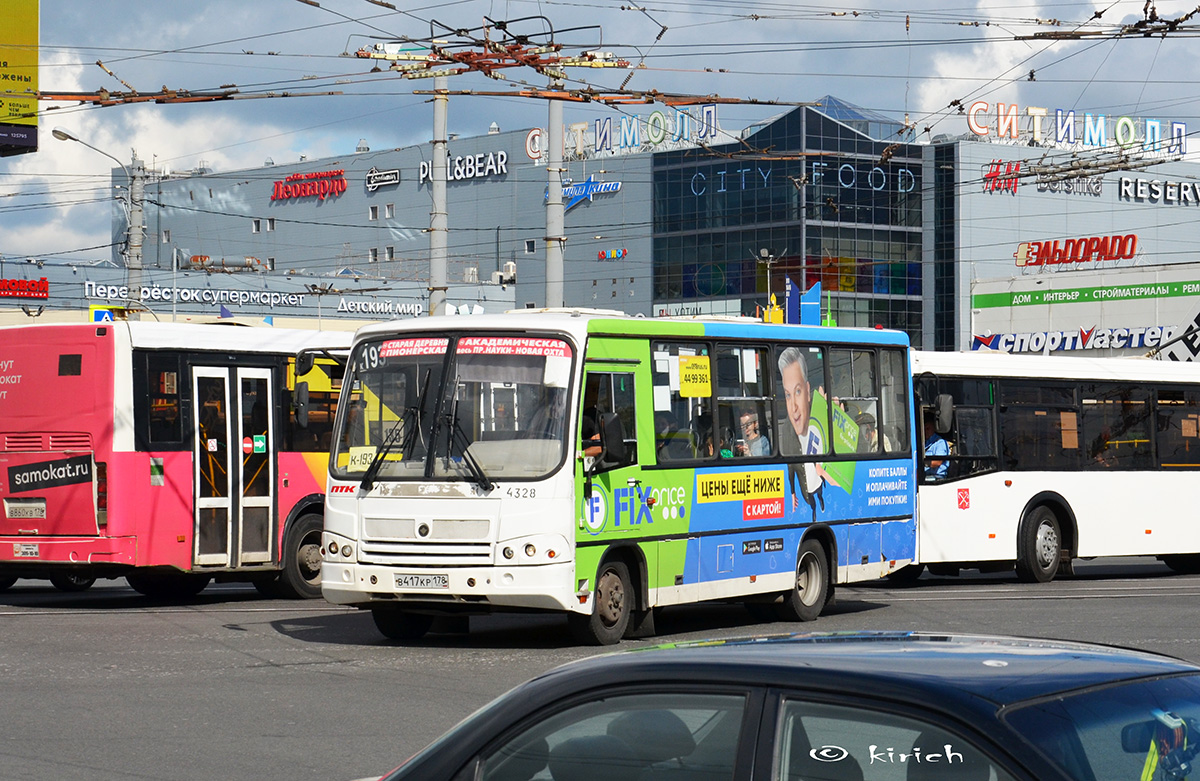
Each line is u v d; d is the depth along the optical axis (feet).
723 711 26.99
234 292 598.34
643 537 102.17
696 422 107.86
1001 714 24.93
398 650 98.02
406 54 162.91
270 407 131.64
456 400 97.81
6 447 124.88
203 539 126.00
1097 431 159.94
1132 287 294.87
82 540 121.70
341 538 98.99
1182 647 100.12
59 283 541.34
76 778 59.31
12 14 250.98
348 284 650.02
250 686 82.38
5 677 84.99
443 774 28.73
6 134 252.62
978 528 149.59
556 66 164.55
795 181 246.88
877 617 120.16
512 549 94.79
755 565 111.86
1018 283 314.55
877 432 126.62
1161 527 163.73
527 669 89.30
